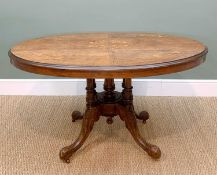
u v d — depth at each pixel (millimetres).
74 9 2314
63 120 2137
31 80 2510
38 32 2377
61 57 1338
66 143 1836
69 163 1637
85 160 1662
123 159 1666
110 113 1730
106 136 1907
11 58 1401
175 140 1851
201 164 1610
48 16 2336
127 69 1183
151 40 1720
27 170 1579
